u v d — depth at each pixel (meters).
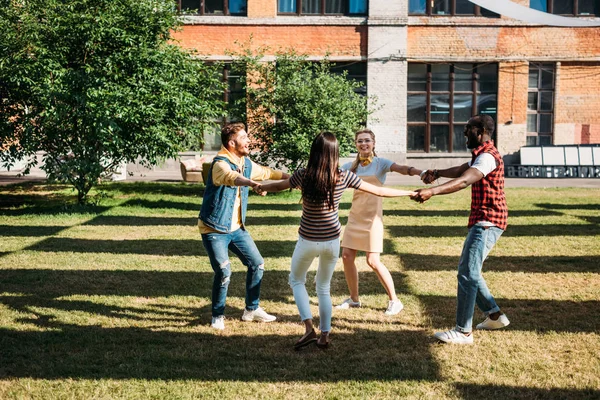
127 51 13.19
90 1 13.44
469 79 23.95
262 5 23.08
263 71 17.34
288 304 6.41
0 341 5.18
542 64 24.03
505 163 24.00
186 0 23.19
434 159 23.84
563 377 4.44
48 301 6.41
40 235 10.36
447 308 6.21
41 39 13.05
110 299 6.51
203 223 5.44
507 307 6.23
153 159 13.77
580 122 24.12
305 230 4.99
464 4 23.64
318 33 23.16
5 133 13.12
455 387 4.28
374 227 5.99
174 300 6.51
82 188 14.01
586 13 23.86
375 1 23.02
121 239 10.07
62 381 4.38
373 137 6.08
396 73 23.28
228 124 5.52
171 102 13.53
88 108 12.80
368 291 6.88
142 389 4.25
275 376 4.48
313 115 16.09
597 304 6.32
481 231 5.14
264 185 5.11
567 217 12.66
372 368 4.63
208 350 5.00
